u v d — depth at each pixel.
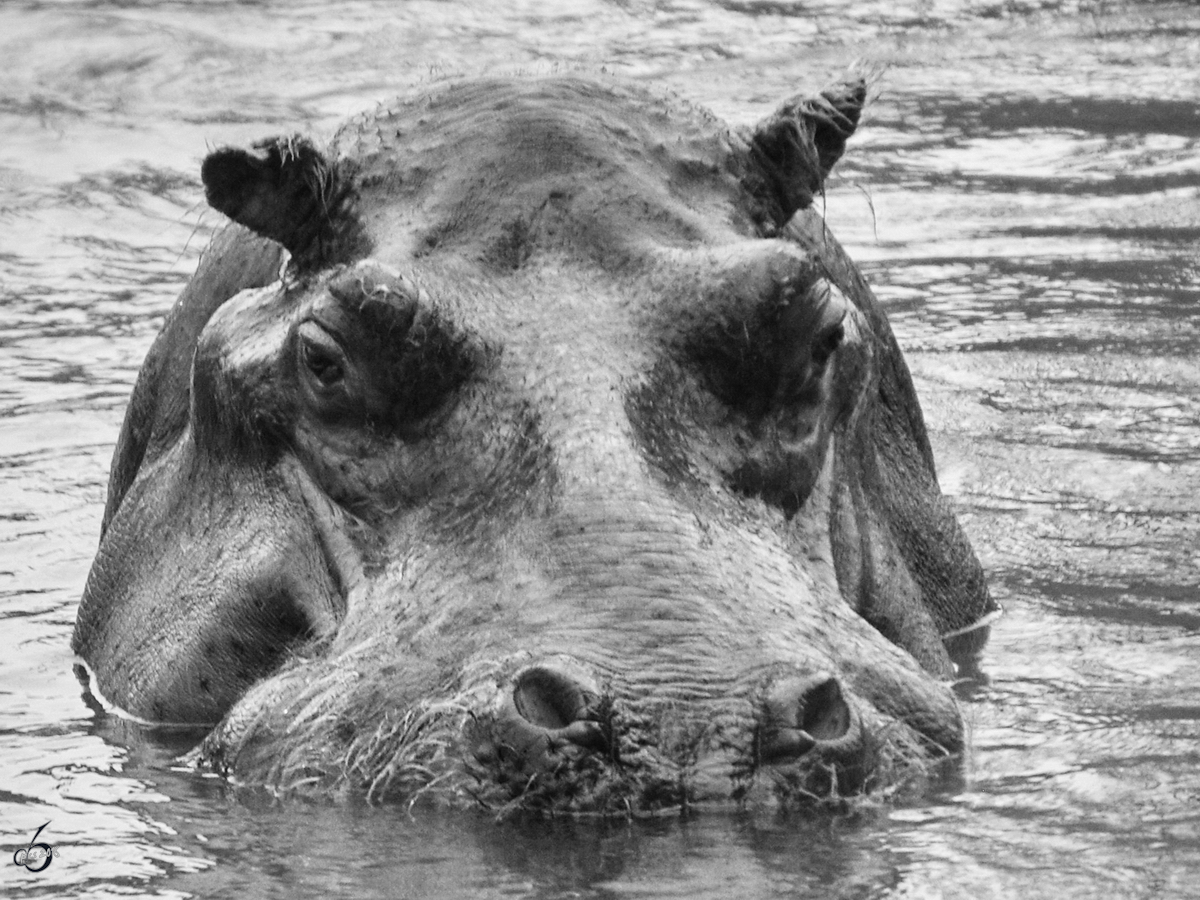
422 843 19.42
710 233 25.20
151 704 26.53
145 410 32.44
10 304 55.34
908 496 30.89
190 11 90.12
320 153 26.31
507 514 22.36
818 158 27.34
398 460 23.69
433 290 23.77
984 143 70.88
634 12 91.62
